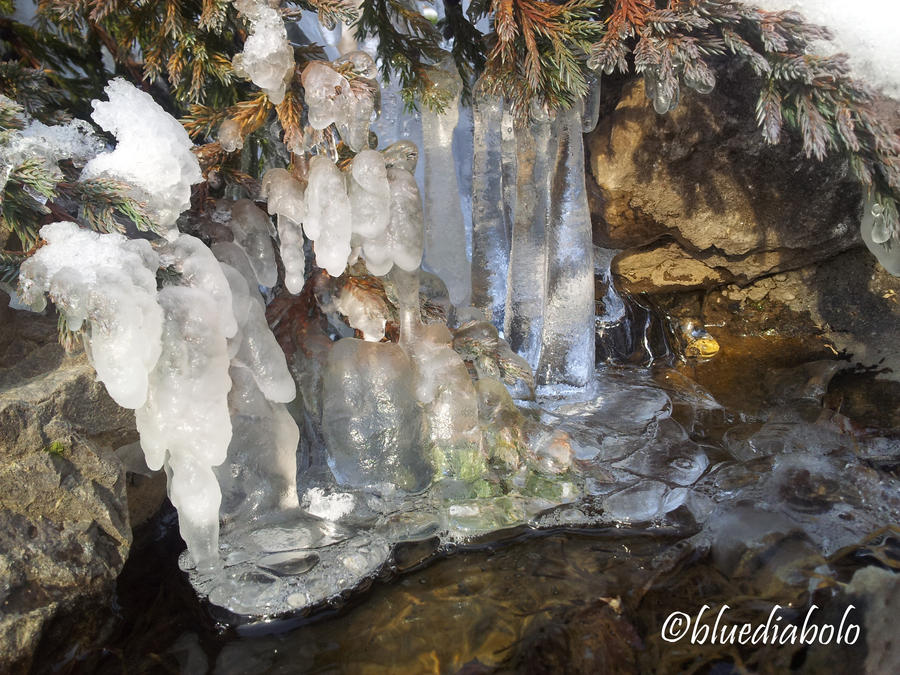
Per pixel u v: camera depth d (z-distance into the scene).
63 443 2.06
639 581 2.14
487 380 2.72
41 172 1.90
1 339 2.18
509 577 2.18
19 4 3.14
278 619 2.05
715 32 2.53
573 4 2.48
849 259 3.34
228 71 2.52
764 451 2.67
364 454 2.49
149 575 2.19
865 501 2.36
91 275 1.79
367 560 2.21
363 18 2.77
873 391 2.97
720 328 3.51
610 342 3.49
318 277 2.69
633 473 2.59
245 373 2.32
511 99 2.65
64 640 1.95
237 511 2.32
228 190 2.93
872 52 2.31
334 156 2.28
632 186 3.20
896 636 1.92
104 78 3.18
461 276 3.29
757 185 3.14
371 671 1.89
